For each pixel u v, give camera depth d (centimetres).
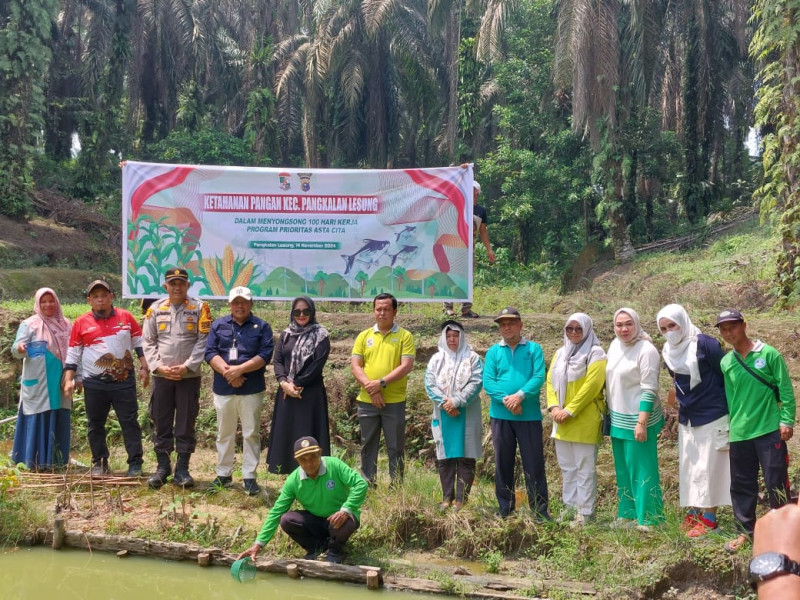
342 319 1041
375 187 970
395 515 609
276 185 970
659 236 2212
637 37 1728
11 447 852
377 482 682
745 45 2189
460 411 641
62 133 3005
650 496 597
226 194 970
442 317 1040
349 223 971
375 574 536
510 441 632
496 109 2189
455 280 966
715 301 1168
